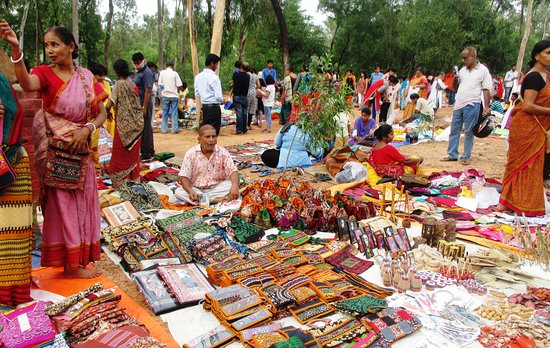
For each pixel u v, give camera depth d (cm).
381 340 292
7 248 303
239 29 2397
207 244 417
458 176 709
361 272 398
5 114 292
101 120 353
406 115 1452
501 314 326
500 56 3412
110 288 345
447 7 3244
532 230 491
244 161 852
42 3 2247
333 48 3634
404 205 572
